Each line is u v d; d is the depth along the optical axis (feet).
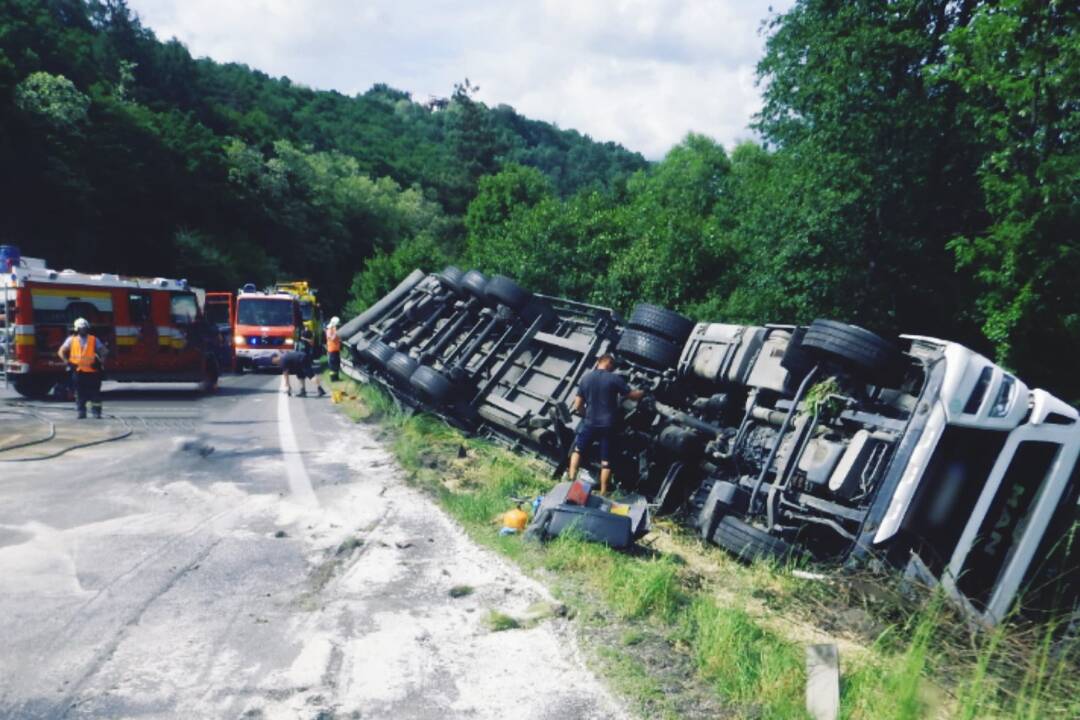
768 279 64.23
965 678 13.62
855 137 56.49
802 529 19.89
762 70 63.41
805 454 20.53
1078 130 39.14
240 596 15.01
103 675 11.53
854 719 11.28
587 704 11.33
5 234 147.13
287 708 10.81
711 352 27.09
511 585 16.30
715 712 11.29
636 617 14.82
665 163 138.31
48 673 11.51
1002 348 42.29
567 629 14.06
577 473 26.91
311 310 99.96
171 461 28.19
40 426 36.01
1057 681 13.62
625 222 102.27
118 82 249.55
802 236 60.34
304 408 47.24
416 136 481.05
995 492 18.43
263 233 229.45
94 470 26.16
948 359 18.79
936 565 18.67
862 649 14.70
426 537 19.62
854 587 17.28
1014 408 18.81
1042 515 18.79
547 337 37.42
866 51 54.65
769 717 11.09
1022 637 16.31
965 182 56.49
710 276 86.38
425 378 36.91
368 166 347.36
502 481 26.48
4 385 58.80
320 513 21.40
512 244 102.27
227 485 24.38
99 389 40.32
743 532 19.81
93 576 15.74
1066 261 38.37
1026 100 38.27
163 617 13.79
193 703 10.83
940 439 18.33
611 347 33.96
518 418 33.96
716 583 18.38
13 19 195.42
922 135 55.26
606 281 91.56
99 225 169.78
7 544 17.56
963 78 40.47
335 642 13.09
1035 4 36.60
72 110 160.86
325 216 257.75
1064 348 43.16
